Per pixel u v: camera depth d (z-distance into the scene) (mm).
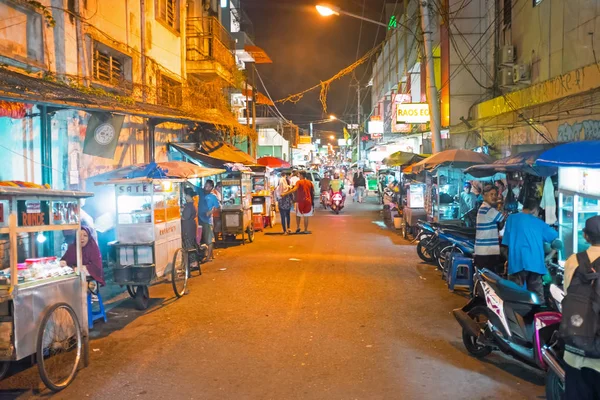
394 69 35125
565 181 7617
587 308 3426
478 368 5652
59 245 9305
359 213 26250
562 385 4301
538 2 13812
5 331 4781
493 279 5852
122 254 8109
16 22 9070
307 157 65250
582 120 10680
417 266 11734
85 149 9961
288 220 18016
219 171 12414
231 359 5938
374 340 6578
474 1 20531
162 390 5105
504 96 15297
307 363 5785
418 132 25188
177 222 9297
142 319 7652
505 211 10625
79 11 11000
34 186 6641
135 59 14125
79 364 5633
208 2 22266
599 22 10516
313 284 9859
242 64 28875
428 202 15336
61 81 10109
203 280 10422
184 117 12875
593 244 3623
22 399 4930
